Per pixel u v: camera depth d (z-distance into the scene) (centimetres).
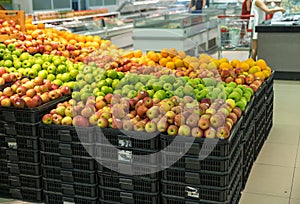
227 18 913
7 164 330
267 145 446
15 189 333
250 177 368
